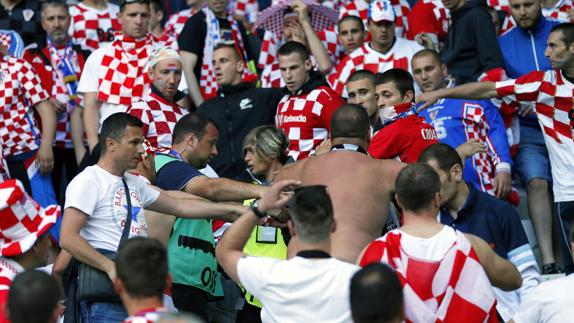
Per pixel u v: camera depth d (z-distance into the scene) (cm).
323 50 2852
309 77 2502
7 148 2739
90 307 1739
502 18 2903
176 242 2006
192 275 2019
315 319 1370
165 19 3500
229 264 1440
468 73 2695
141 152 1783
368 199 1677
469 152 2036
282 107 2491
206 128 2128
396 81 2139
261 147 2081
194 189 1958
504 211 1805
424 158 1800
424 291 1446
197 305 2033
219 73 2648
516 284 1521
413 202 1480
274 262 1409
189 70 2861
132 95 2661
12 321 1253
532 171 2527
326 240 1395
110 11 3097
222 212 1848
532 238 2538
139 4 2672
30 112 2783
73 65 2941
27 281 1251
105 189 1756
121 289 1310
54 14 2883
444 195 1789
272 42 3003
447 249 1459
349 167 1706
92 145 2672
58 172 2872
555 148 2319
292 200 1405
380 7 2695
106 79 2664
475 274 1459
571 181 2312
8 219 1514
